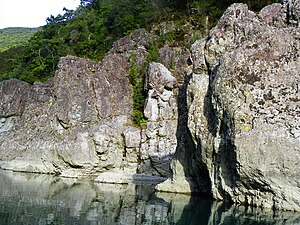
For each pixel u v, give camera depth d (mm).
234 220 15648
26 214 17297
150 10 48156
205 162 20469
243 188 17906
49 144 35562
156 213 17891
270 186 16594
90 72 38594
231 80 18344
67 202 20328
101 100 36719
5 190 23562
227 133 18203
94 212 18016
